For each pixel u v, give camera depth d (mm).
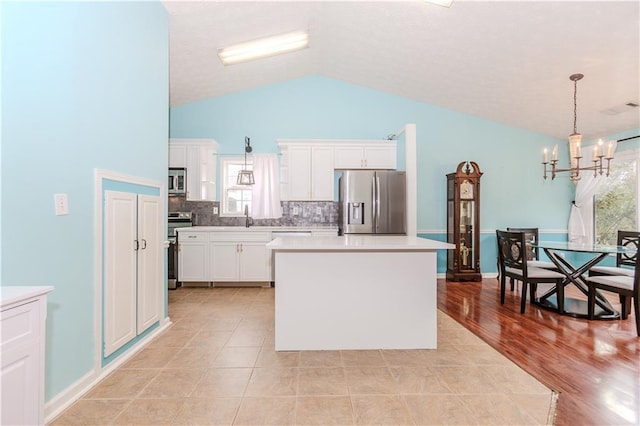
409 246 2264
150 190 2584
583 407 1678
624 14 2564
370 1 3090
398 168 5113
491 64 3654
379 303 2467
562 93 3887
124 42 2227
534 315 3221
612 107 3928
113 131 2100
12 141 1390
